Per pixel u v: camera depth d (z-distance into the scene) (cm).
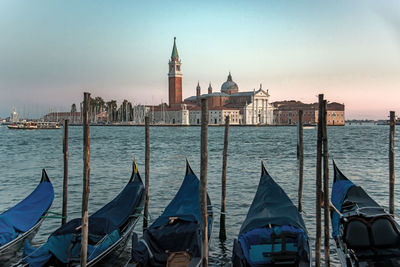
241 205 2341
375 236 1365
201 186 1288
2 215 1583
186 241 1407
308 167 4078
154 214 2169
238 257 1230
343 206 1576
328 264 1347
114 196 2650
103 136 11394
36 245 1667
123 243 1541
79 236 1328
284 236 1316
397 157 4694
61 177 3472
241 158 5006
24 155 5481
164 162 4609
